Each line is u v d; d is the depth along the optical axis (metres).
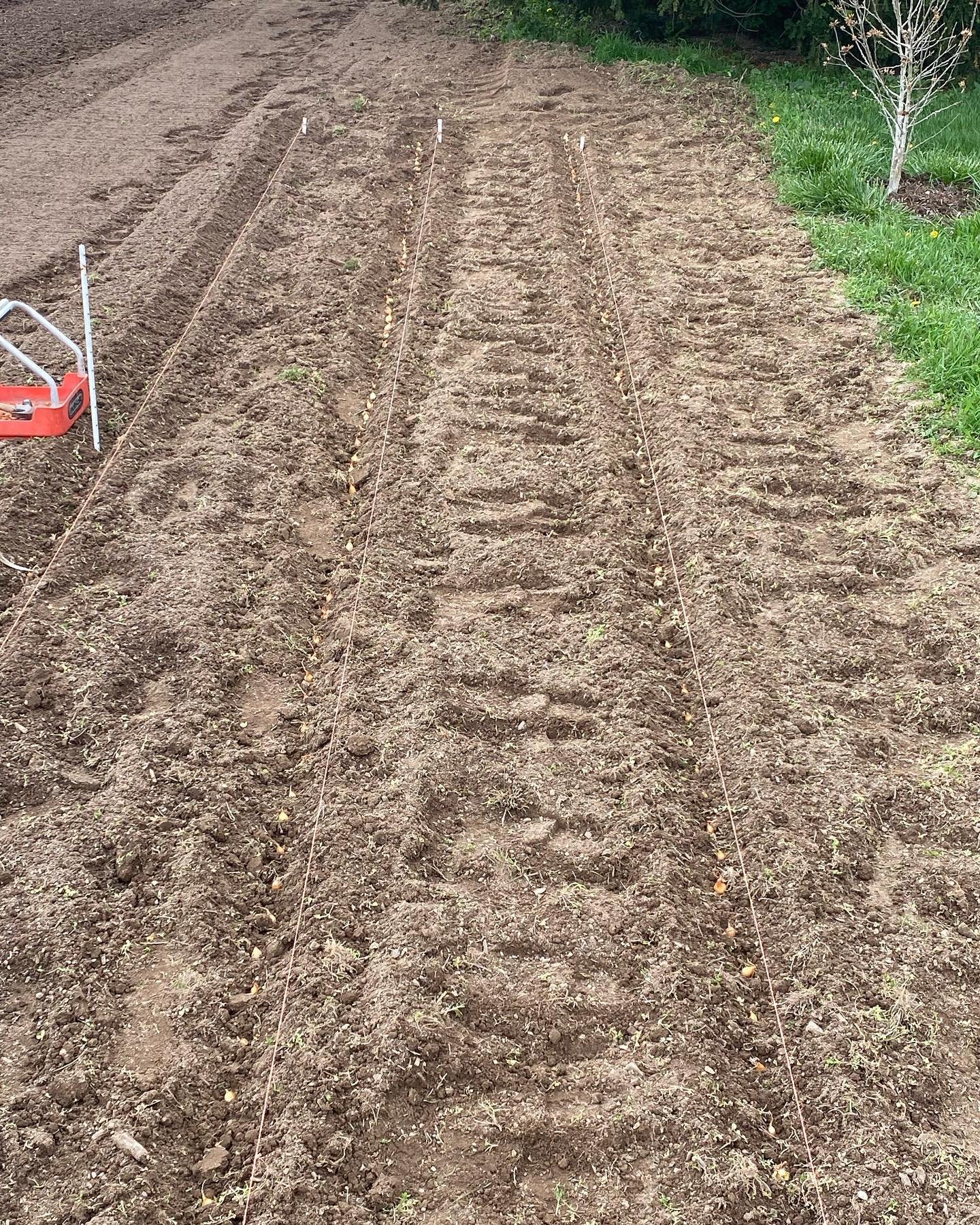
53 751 4.58
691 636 5.32
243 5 18.19
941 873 4.15
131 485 6.22
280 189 10.14
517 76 13.68
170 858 4.16
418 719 4.71
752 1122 3.43
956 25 12.16
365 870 4.11
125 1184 3.17
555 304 8.41
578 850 4.25
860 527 6.04
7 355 7.17
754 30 14.99
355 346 7.82
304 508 6.24
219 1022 3.66
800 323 8.12
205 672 5.00
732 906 4.12
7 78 13.74
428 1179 3.24
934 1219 3.13
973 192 10.35
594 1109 3.41
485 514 6.09
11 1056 3.48
